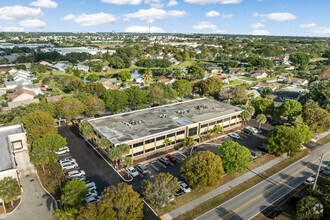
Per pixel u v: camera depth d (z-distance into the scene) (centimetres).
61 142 5788
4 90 13362
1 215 4169
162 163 6019
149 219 4106
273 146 6153
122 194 3591
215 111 8256
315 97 10106
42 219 4131
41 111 7375
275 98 12194
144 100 10031
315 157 6444
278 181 5325
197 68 17112
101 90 10538
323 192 4372
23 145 6600
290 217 4244
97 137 6731
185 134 6994
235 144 5309
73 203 3869
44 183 5131
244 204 4569
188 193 4806
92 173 5541
